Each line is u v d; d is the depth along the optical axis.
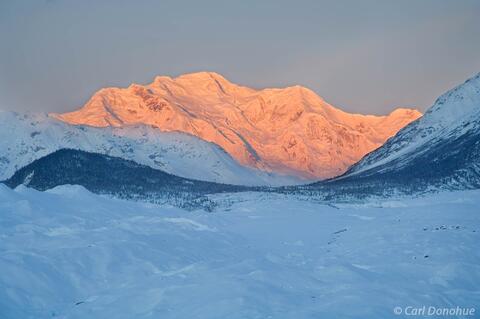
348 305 90.25
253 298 93.00
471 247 133.12
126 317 90.25
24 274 103.81
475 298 98.19
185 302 93.12
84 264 113.12
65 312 95.25
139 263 117.00
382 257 131.25
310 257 136.50
